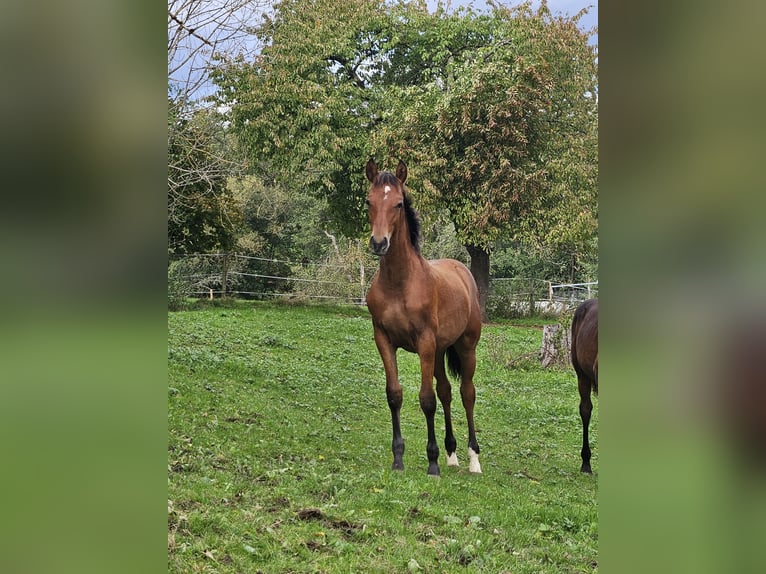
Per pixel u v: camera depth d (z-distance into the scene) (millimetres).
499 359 13688
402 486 4953
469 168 18188
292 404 8367
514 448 7680
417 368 12680
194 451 5133
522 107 17906
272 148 19453
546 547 4059
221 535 3436
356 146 20156
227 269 21547
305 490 4590
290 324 16422
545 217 19078
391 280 5770
